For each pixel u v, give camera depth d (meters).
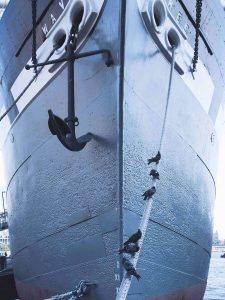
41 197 5.24
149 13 4.45
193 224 5.63
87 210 4.45
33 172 5.44
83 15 4.45
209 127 6.19
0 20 5.89
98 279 4.25
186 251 5.41
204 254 6.18
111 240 4.12
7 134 6.44
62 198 4.84
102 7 4.29
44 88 5.12
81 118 4.59
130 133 4.25
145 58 4.51
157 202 4.68
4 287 9.01
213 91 6.20
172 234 5.01
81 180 4.54
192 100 5.50
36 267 5.44
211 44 5.89
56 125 3.95
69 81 4.37
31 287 5.66
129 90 4.23
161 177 4.79
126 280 3.36
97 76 4.38
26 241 5.69
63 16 4.70
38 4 5.05
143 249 4.36
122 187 4.10
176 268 5.11
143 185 4.44
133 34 4.25
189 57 5.30
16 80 5.77
